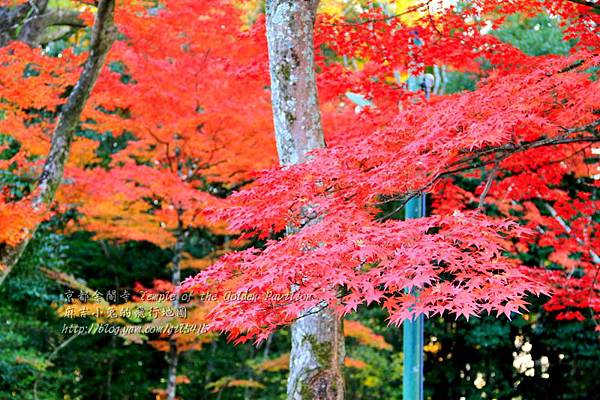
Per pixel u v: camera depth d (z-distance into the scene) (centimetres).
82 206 1152
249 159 997
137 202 1067
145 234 1055
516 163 632
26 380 1148
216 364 1452
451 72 1191
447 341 1337
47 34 1246
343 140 605
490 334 1232
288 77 535
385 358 1338
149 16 919
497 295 298
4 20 1098
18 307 1207
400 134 433
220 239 1488
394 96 655
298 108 532
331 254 319
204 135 969
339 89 673
